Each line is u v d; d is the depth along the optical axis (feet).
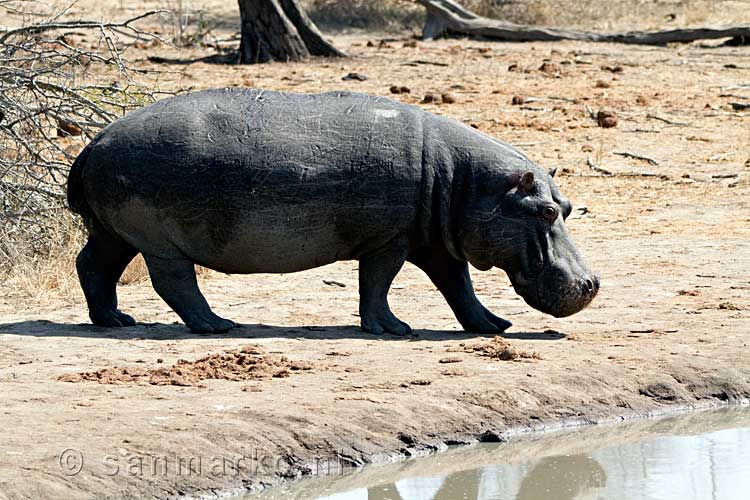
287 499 47.11
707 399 58.70
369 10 208.74
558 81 157.38
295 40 170.81
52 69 82.89
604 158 119.03
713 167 115.75
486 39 193.36
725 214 99.09
